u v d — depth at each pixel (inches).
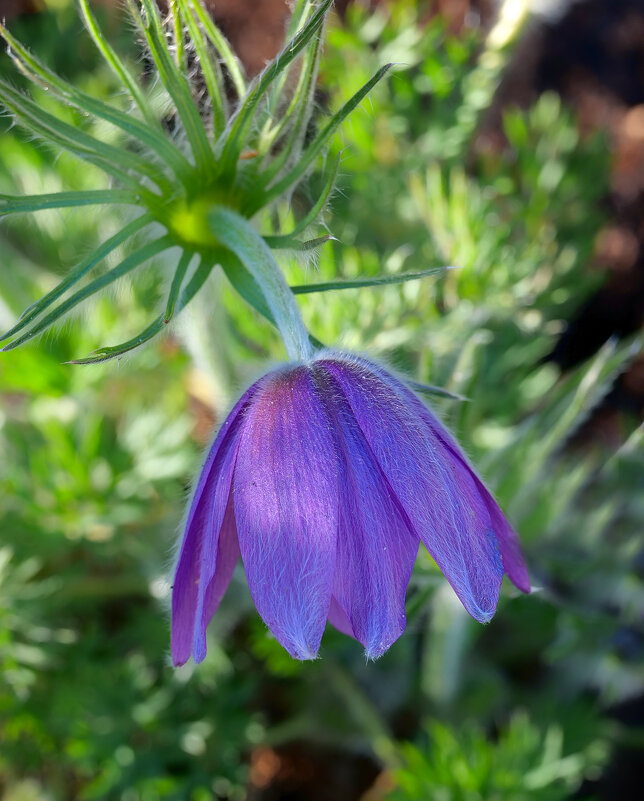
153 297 7.9
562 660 8.8
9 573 7.7
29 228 8.7
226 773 7.9
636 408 10.6
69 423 8.4
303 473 4.3
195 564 4.5
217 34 4.9
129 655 8.3
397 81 8.7
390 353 7.4
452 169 8.9
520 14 8.5
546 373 9.2
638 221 10.9
